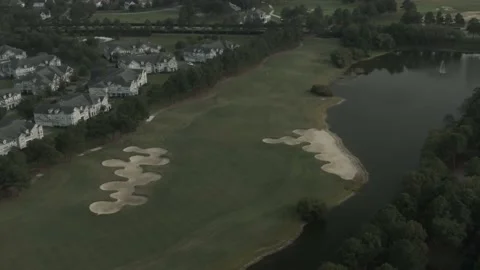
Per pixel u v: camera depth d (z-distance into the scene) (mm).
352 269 130250
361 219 165125
